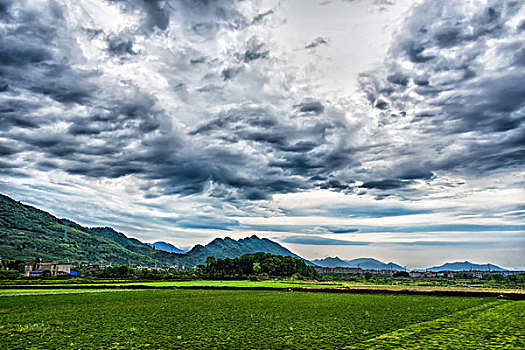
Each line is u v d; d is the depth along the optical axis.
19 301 64.44
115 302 65.00
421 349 25.95
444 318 43.62
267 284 135.25
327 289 99.81
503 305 59.69
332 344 28.66
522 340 29.17
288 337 31.72
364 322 40.97
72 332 34.12
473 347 26.56
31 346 27.75
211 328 36.91
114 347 27.67
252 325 38.97
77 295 79.62
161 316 46.25
